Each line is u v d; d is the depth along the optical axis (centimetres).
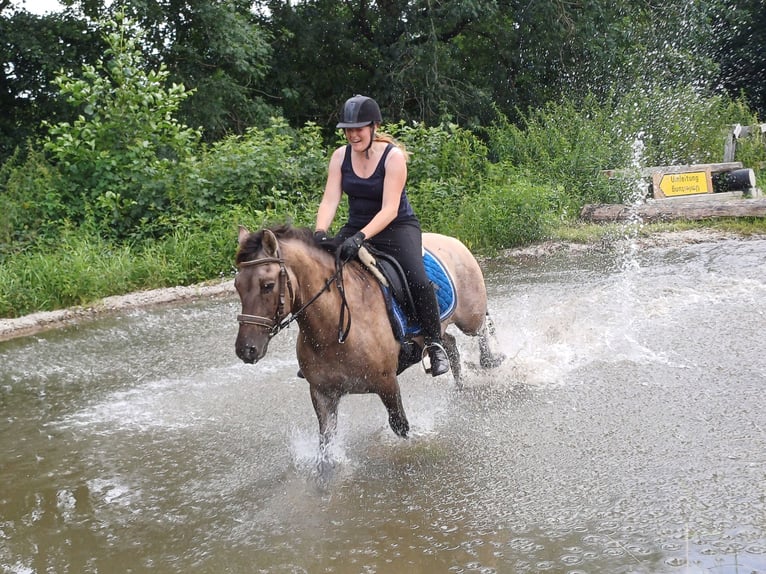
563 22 2192
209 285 1198
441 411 583
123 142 1406
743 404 537
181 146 1452
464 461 488
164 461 536
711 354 654
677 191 1455
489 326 650
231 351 828
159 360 812
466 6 2025
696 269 1004
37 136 1766
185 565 391
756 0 2395
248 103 2116
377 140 472
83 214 1355
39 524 450
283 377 720
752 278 925
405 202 498
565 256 1222
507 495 435
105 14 1819
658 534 377
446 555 377
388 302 468
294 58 2345
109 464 538
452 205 1418
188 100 1939
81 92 1410
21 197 1336
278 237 429
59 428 621
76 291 1106
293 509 440
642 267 1056
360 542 396
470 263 586
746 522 379
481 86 2353
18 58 1833
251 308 399
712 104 1783
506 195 1346
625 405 559
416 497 442
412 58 2181
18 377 780
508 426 541
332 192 489
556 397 591
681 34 2259
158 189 1382
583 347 711
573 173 1563
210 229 1321
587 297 894
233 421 608
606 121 1759
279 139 1486
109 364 809
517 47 2305
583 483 441
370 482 466
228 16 1881
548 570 355
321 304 430
